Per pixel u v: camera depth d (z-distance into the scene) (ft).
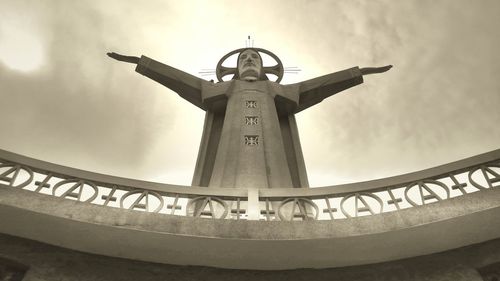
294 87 71.00
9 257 24.68
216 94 67.92
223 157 54.65
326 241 25.25
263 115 62.59
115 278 24.97
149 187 29.22
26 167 28.58
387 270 26.23
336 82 70.54
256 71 72.64
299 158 61.41
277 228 25.76
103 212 25.70
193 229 25.29
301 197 29.76
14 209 24.63
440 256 26.43
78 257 25.72
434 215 25.49
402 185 29.45
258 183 49.14
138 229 24.82
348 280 25.93
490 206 24.97
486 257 25.59
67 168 29.12
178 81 69.26
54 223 24.98
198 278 25.76
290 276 26.27
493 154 28.84
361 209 28.02
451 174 29.12
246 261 26.09
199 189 29.66
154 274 25.63
